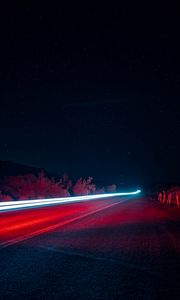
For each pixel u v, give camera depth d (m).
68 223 16.34
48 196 43.94
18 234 12.54
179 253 8.58
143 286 5.77
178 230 13.05
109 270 6.95
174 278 6.25
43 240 11.05
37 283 6.07
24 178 45.75
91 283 6.01
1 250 9.35
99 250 9.20
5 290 5.66
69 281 6.17
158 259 7.89
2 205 26.81
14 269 7.18
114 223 16.11
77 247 9.70
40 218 19.20
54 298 5.20
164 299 5.08
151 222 16.11
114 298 5.15
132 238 11.23
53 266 7.41
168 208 26.05
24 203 30.75
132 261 7.73
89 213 22.61
